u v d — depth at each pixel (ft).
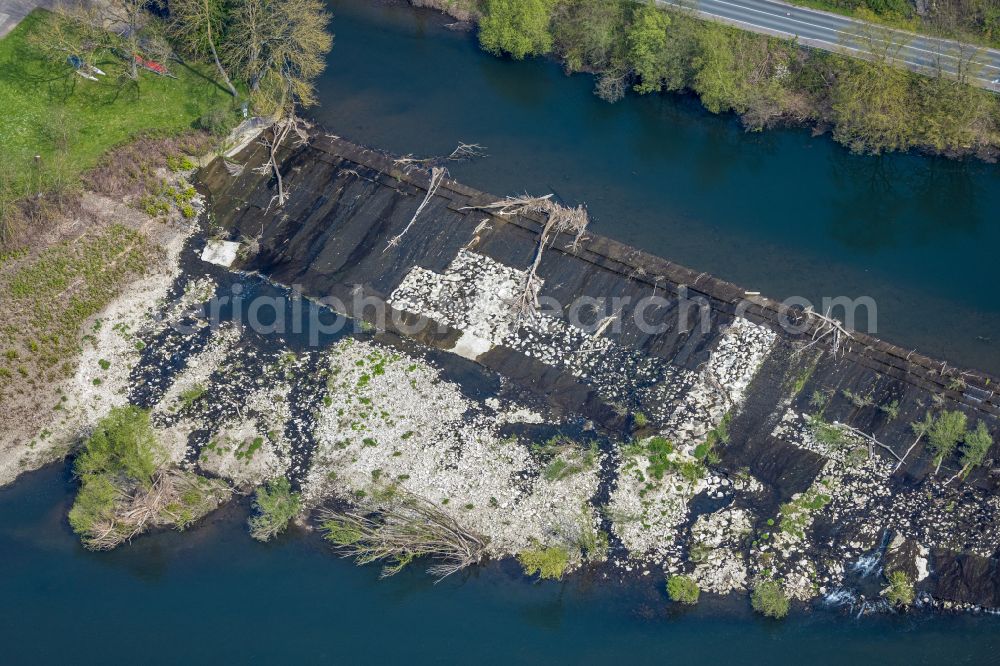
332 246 284.20
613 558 229.66
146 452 235.20
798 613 222.69
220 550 234.99
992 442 239.91
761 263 288.92
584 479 238.48
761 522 232.53
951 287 284.41
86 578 231.91
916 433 241.76
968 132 306.35
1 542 237.86
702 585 225.76
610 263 274.77
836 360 253.65
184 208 289.53
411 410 250.57
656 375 255.09
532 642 220.43
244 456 246.06
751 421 246.47
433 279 275.18
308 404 252.83
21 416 255.09
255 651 220.02
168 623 224.33
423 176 295.89
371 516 235.81
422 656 218.59
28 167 286.46
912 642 218.79
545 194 304.09
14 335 261.65
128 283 276.41
